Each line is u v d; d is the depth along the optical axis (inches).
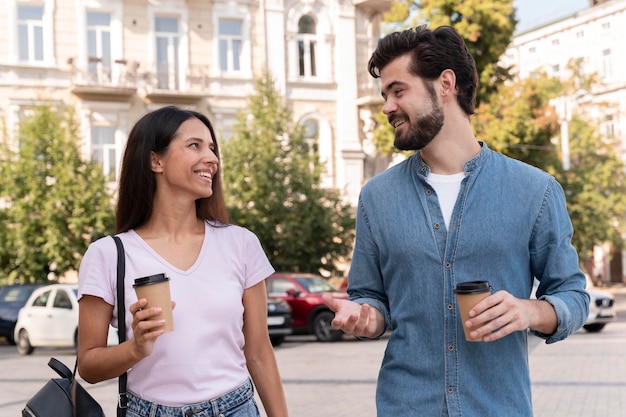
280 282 815.7
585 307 120.5
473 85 125.6
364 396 422.0
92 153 1127.6
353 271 133.6
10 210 1021.8
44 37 1135.6
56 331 724.0
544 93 1139.3
